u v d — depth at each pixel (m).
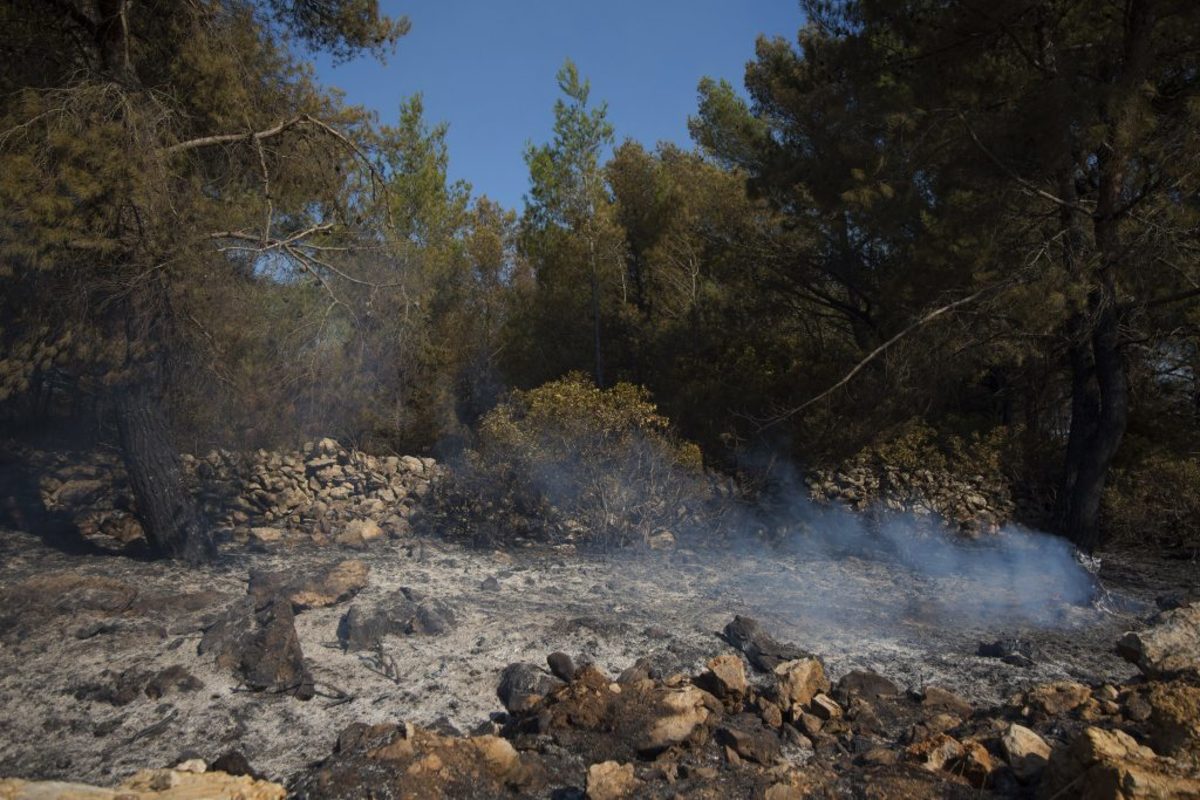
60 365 9.24
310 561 9.78
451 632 7.08
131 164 8.20
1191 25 10.24
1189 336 12.95
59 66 9.40
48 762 4.95
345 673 6.27
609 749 5.01
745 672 6.80
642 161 22.16
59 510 10.87
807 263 16.86
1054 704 5.56
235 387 10.27
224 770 4.73
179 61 9.87
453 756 4.50
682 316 19.88
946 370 12.77
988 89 12.39
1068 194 11.82
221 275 9.24
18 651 6.25
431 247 22.70
